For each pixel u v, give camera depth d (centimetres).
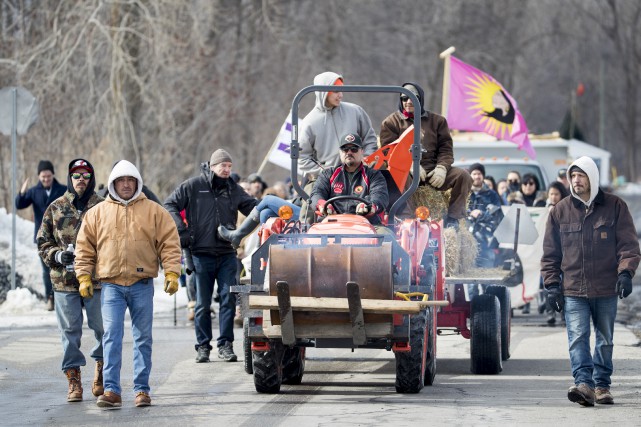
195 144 8662
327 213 2692
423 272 2633
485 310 3030
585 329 2494
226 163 3275
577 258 2492
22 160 7256
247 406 2497
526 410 2419
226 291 3294
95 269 2538
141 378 2517
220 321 3316
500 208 3969
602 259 2481
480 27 14950
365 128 3225
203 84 8575
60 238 2620
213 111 8944
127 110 7500
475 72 5125
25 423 2328
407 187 3078
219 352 3309
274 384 2656
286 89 10538
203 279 3288
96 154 7338
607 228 2480
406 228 2586
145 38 7356
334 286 2402
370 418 2322
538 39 19875
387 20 13338
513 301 4522
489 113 5134
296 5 11131
